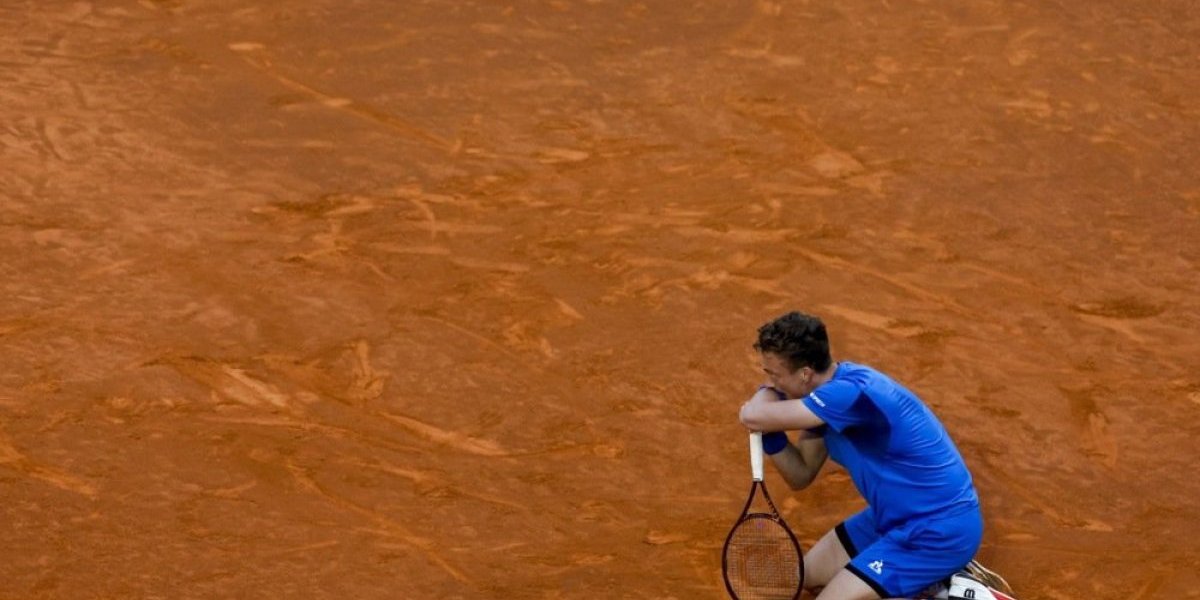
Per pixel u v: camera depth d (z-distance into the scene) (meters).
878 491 21.23
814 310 32.00
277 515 24.27
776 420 20.98
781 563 23.47
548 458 26.38
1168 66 47.72
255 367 28.67
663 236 35.09
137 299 30.92
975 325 31.77
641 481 25.84
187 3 47.94
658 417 27.81
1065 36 49.78
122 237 33.59
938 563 21.09
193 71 42.94
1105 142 41.84
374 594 22.39
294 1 48.56
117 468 25.27
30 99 40.38
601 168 38.72
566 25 48.16
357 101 41.84
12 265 31.91
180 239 33.69
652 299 32.09
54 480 24.83
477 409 27.75
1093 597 23.27
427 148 39.28
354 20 47.38
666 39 47.62
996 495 25.92
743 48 47.31
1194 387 29.66
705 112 42.53
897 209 37.12
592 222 35.66
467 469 25.91
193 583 22.42
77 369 28.22
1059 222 36.91
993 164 40.06
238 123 39.94
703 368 29.52
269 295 31.44
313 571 22.88
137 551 23.12
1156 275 34.44
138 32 45.47
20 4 46.97
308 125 40.12
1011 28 50.25
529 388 28.50
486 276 32.78
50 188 35.62
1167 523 25.33
